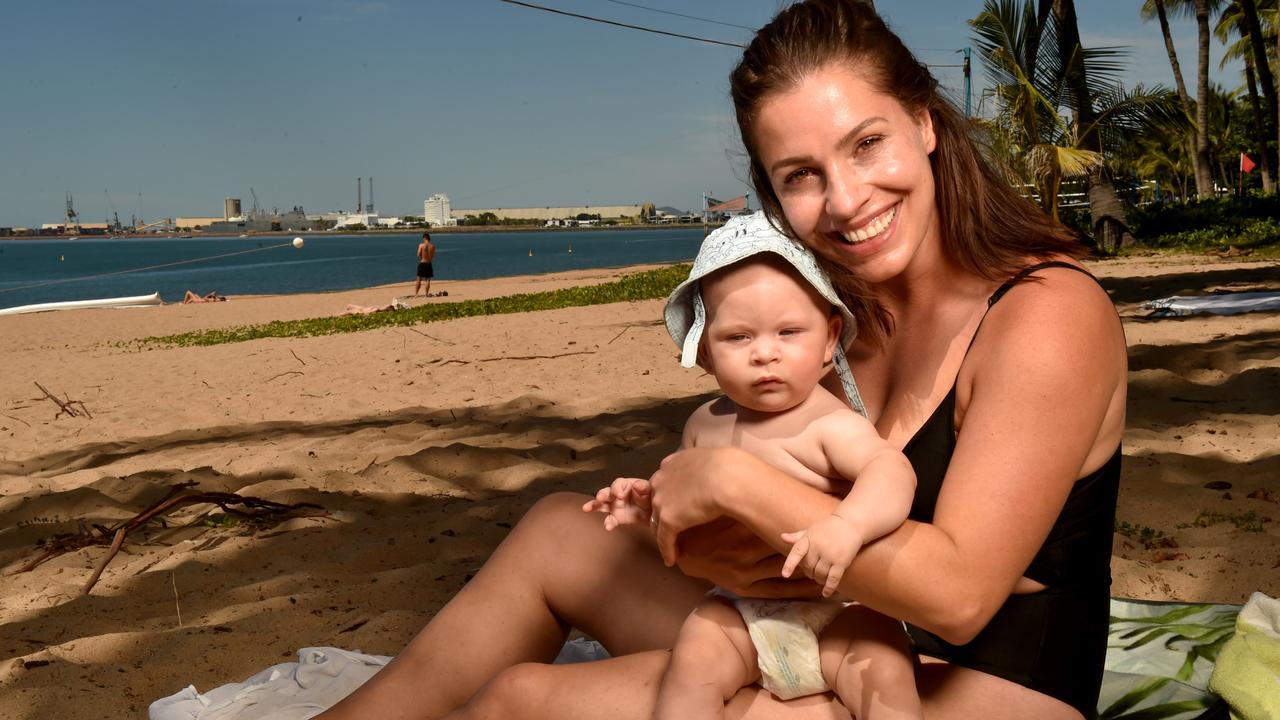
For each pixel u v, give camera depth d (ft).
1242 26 119.85
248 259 327.88
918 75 6.51
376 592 13.01
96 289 158.10
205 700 9.29
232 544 15.24
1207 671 8.30
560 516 7.64
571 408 24.03
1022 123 61.98
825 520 5.62
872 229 6.44
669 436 20.27
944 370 6.59
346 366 36.09
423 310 61.05
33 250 571.69
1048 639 6.17
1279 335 26.91
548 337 40.24
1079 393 5.79
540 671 6.38
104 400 32.17
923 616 5.65
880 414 7.12
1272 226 73.05
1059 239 6.72
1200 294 37.70
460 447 19.65
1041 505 5.70
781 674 6.16
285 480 18.70
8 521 17.42
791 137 6.46
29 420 29.17
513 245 479.82
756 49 6.71
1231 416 19.10
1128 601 9.86
